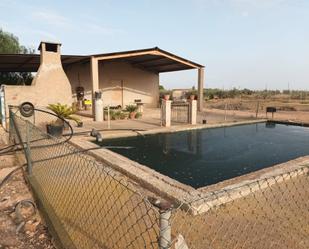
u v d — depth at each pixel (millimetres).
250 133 10883
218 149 7965
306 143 9039
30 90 9555
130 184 3877
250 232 2645
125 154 7051
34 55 12320
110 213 2883
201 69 16422
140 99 19188
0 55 12109
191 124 11188
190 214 2818
